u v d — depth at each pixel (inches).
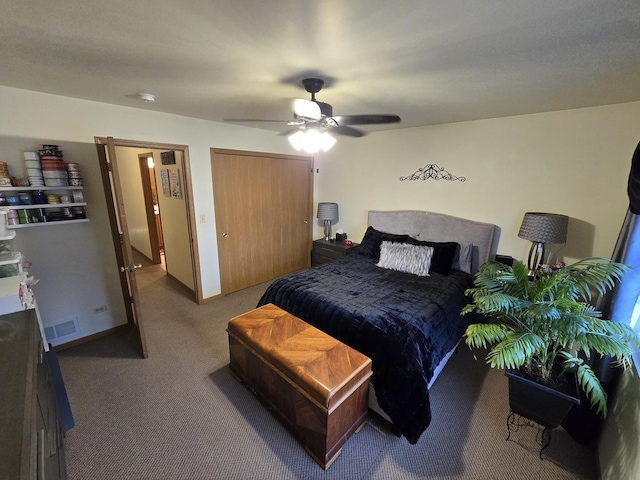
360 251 147.5
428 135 135.3
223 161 142.6
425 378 72.7
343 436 68.2
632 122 88.8
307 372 64.8
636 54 54.7
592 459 67.2
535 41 50.7
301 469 64.5
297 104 66.9
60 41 53.2
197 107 106.8
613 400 66.1
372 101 93.0
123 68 67.1
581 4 39.2
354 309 86.7
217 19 45.0
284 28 47.6
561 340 61.5
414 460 66.7
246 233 160.6
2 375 44.5
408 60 60.1
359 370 66.6
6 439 34.3
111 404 80.8
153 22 46.1
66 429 71.5
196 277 142.5
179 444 69.6
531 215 100.5
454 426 75.9
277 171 168.9
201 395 85.0
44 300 99.8
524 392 66.9
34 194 90.5
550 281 65.8
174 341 112.0
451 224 130.4
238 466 64.8
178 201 144.6
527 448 69.8
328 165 182.7
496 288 75.4
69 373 93.0
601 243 98.2
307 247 198.7
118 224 112.0
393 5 40.4
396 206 153.0
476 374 96.4
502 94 83.5
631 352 53.7
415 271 117.6
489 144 118.2
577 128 98.0
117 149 208.7
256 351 77.2
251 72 68.6
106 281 112.6
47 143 92.2
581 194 100.1
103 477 61.5
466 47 53.7
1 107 83.4
